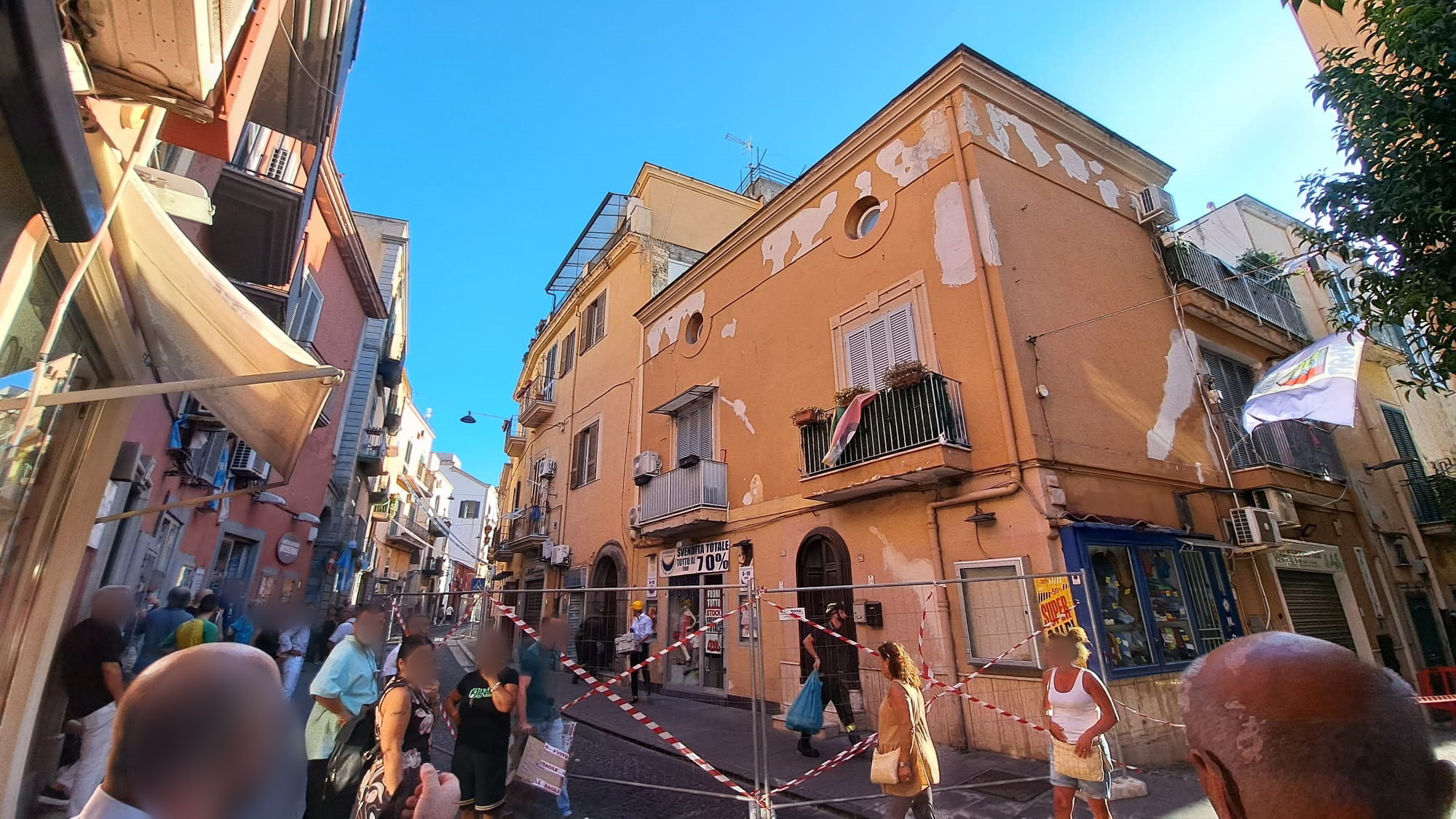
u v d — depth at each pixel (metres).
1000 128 9.70
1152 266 10.78
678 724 9.49
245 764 1.26
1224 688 1.15
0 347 2.64
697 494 12.26
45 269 3.20
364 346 20.78
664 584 13.60
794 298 11.83
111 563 6.63
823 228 11.52
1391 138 4.72
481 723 4.31
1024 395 7.94
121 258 3.79
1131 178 11.38
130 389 2.59
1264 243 14.74
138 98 2.76
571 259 22.66
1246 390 11.52
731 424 12.70
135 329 4.55
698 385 13.48
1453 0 4.44
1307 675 1.07
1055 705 4.39
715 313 13.96
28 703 4.12
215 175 6.84
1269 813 1.01
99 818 1.16
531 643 5.97
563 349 21.48
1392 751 0.97
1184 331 10.59
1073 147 10.62
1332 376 7.50
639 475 14.34
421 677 3.68
